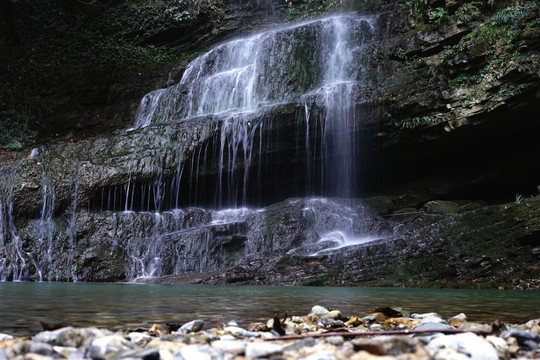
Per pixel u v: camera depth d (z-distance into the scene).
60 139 17.36
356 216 13.12
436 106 12.77
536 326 2.84
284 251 12.11
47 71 18.84
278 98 15.31
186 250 11.76
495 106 12.02
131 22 20.95
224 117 13.89
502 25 12.60
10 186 12.27
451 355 1.85
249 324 3.16
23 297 5.36
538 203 10.32
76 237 12.14
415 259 10.05
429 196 13.92
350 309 4.30
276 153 13.70
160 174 13.34
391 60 14.60
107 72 18.94
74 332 2.17
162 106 16.77
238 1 21.36
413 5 15.76
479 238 10.26
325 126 13.39
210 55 18.02
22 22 19.95
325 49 15.72
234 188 14.11
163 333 2.71
